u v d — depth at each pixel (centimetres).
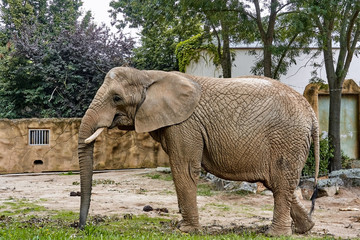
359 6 1316
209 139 700
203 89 709
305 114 715
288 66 1812
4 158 1900
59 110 2695
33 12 3247
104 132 2025
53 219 809
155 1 1688
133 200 1122
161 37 2720
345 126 1905
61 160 1980
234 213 984
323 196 1288
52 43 2775
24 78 2706
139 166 2077
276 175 701
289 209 716
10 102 2750
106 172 1981
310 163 1521
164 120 690
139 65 2889
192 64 2172
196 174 702
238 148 693
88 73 2792
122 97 691
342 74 1585
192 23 1777
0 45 3167
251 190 1262
